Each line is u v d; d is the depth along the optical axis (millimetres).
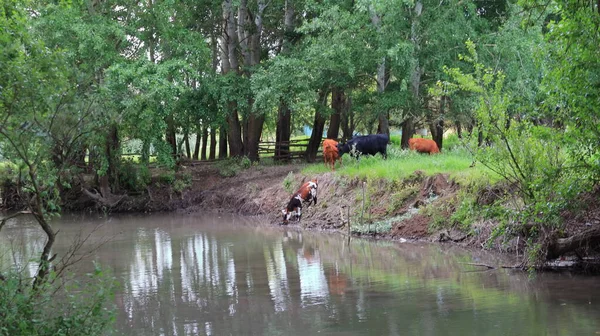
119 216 29828
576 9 10812
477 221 16766
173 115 32906
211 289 13031
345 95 31219
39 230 24469
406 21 26000
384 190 21062
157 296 12555
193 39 30203
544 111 12719
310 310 11008
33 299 8031
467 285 12328
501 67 24797
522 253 14828
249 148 35500
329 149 26422
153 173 34281
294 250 17625
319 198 23953
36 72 8703
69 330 7898
